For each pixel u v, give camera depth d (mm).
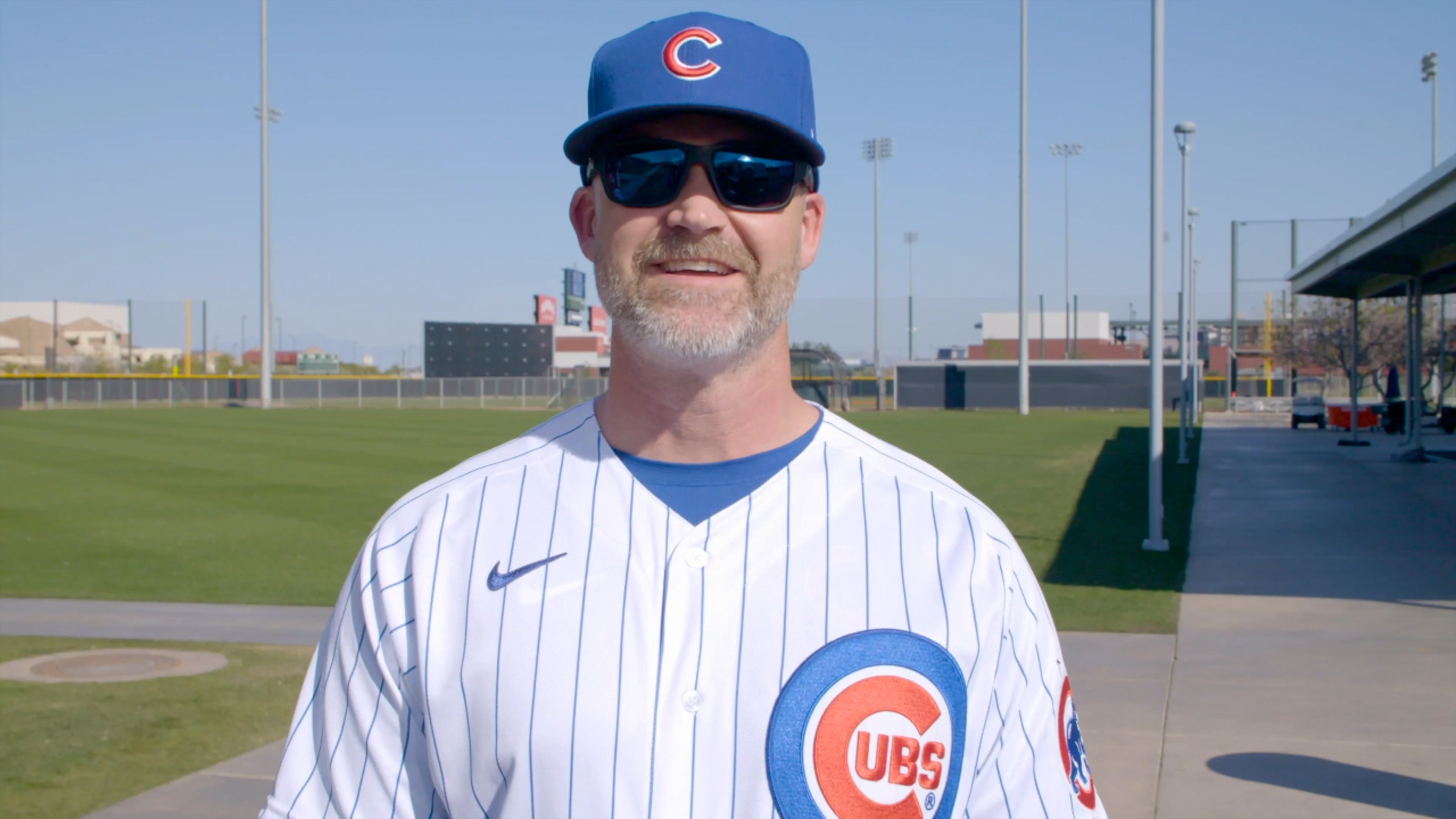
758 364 1563
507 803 1413
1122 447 25484
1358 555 10773
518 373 66250
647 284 1554
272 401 54906
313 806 1539
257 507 15219
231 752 5219
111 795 4656
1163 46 10484
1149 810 4531
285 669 6840
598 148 1624
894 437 28906
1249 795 4672
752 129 1575
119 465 21328
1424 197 12992
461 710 1449
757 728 1400
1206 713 5828
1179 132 28109
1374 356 39969
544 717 1407
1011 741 1507
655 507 1547
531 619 1464
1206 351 61062
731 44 1565
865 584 1475
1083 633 7660
